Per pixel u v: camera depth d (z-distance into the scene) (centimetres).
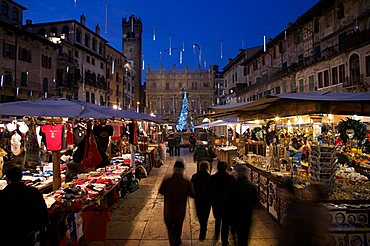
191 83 7506
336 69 2094
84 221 560
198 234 635
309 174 614
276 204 666
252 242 572
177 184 536
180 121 5684
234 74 4991
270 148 933
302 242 335
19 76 2744
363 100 527
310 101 575
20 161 829
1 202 379
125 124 1334
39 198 399
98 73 4444
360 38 1803
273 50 3403
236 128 1983
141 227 675
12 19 3019
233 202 516
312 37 2547
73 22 3684
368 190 573
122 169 971
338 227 493
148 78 7538
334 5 2228
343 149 849
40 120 739
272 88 3203
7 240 372
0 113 529
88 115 585
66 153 959
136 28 7206
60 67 3425
